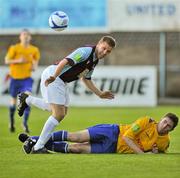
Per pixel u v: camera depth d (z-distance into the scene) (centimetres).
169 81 6053
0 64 6047
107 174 1970
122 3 5662
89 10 5678
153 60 6081
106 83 5297
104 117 4275
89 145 2392
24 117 3375
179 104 5622
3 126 3753
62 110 2348
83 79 2453
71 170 2042
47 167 2100
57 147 2392
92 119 4128
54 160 2234
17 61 3666
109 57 6056
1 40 6041
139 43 6072
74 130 3447
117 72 5288
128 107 5238
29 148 2386
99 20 5684
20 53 3747
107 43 2308
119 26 5688
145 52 6084
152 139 2359
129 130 2352
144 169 2056
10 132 3412
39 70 5225
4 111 4838
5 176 1944
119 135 2375
